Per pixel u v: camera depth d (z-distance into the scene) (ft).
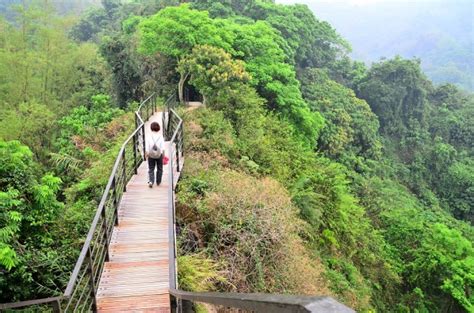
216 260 22.65
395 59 138.21
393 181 114.32
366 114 116.78
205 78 56.08
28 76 72.84
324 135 96.17
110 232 20.70
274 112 70.18
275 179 42.24
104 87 81.25
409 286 54.75
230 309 16.61
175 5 103.50
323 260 38.93
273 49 73.20
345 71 146.41
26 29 75.31
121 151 24.94
